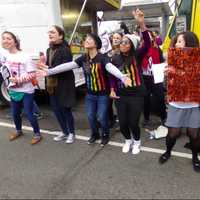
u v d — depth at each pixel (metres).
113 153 4.81
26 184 3.99
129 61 4.48
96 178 4.09
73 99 4.96
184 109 4.06
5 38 4.92
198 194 3.68
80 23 7.90
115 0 9.09
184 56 3.86
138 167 4.35
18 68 4.94
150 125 5.94
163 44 6.24
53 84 4.88
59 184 3.97
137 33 5.89
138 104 4.55
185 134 5.42
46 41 6.76
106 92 4.80
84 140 5.35
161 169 4.27
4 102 7.45
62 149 5.02
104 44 5.49
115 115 5.93
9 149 5.08
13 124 6.32
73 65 4.71
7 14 6.80
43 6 6.64
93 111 4.96
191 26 5.93
